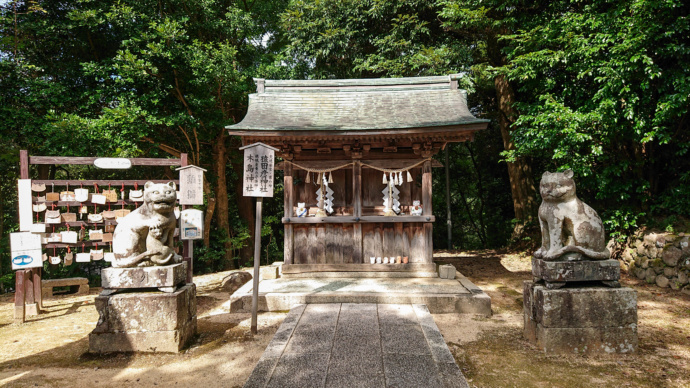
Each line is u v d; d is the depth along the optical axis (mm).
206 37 13047
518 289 7562
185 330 4652
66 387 3592
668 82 6676
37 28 9914
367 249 7594
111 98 10750
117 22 10352
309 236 7664
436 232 18125
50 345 4746
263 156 5309
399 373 3332
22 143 10406
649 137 6801
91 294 8078
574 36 7523
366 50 13117
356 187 7461
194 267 13773
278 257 17016
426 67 11766
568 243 4320
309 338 4199
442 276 7219
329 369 3438
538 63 8094
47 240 6184
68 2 10758
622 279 7926
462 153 17766
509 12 9719
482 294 5918
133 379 3746
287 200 7609
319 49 12266
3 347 4691
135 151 10344
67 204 6270
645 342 4492
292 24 12789
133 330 4398
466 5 10047
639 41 6535
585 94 8328
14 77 9359
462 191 18609
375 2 11547
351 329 4492
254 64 13750
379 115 7383
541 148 8414
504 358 4113
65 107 10719
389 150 7523
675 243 7160
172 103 11398
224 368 3973
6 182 13453
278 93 8258
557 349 4180
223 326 5367
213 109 12352
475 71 11375
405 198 7719
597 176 8031
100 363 4137
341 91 8352
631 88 7090
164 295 4422
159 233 4566
